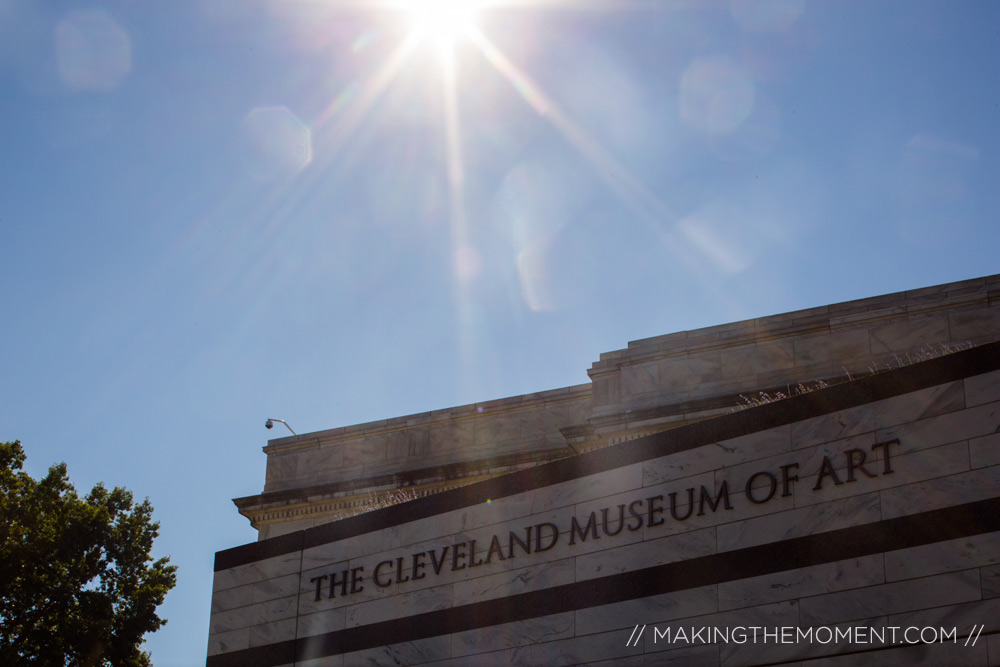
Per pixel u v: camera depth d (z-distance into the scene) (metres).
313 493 39.19
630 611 19.33
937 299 31.67
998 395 16.61
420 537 22.80
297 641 23.75
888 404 17.70
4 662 40.34
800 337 33.22
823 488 17.97
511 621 20.75
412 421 39.75
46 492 43.91
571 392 37.75
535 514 21.28
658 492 19.81
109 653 42.66
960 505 16.48
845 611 17.05
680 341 34.72
